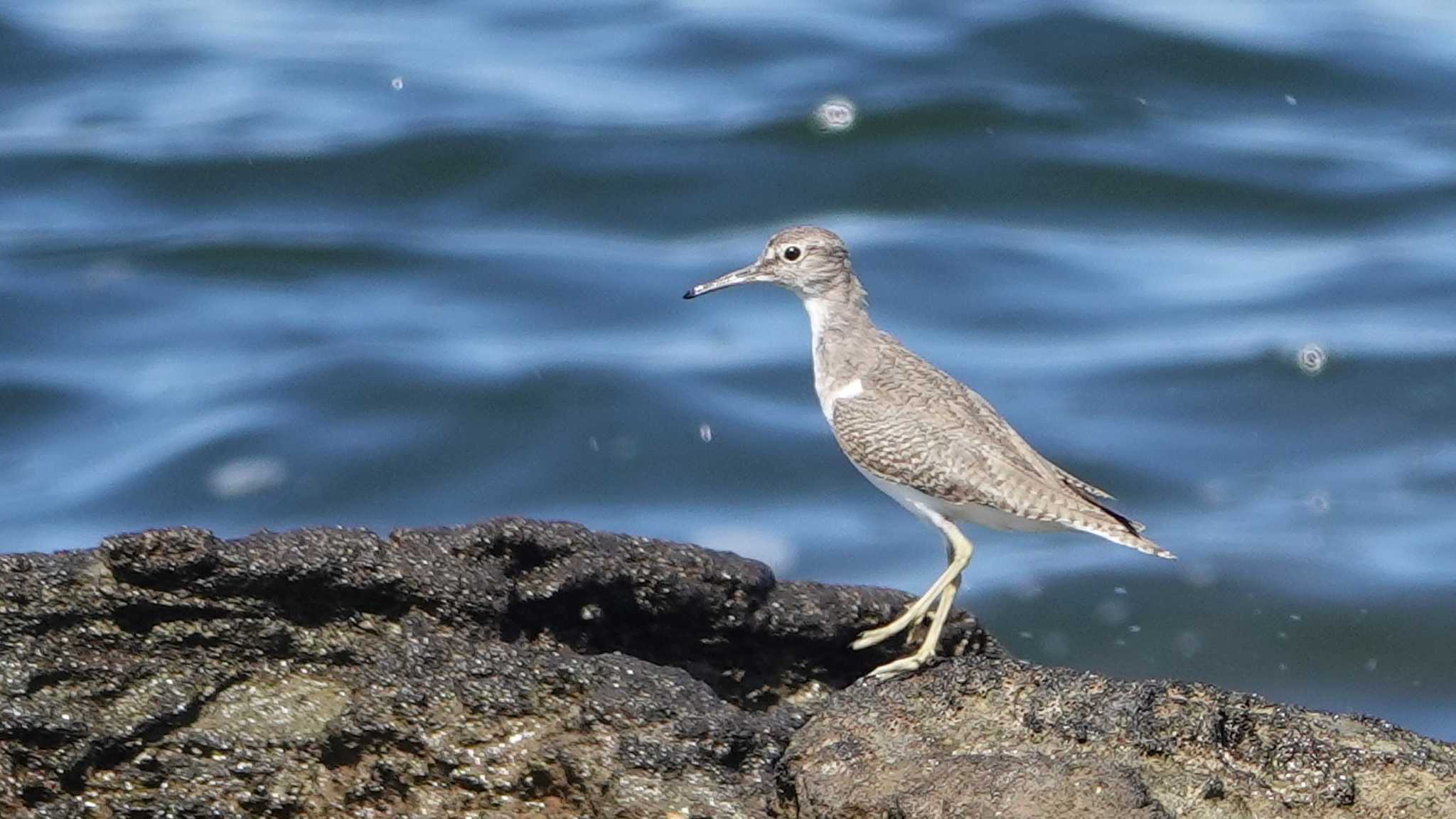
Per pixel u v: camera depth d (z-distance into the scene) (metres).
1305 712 8.47
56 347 24.66
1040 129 30.30
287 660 8.62
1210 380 23.95
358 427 22.55
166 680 8.44
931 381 10.82
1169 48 32.91
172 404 23.22
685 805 8.13
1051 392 23.62
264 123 30.95
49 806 8.21
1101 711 8.27
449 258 26.95
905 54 33.34
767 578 9.52
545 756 8.29
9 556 8.48
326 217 28.94
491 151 29.84
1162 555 9.80
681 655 9.45
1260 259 27.53
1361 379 23.77
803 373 24.11
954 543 10.34
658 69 33.41
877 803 7.89
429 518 21.06
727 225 28.41
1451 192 29.08
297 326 25.17
